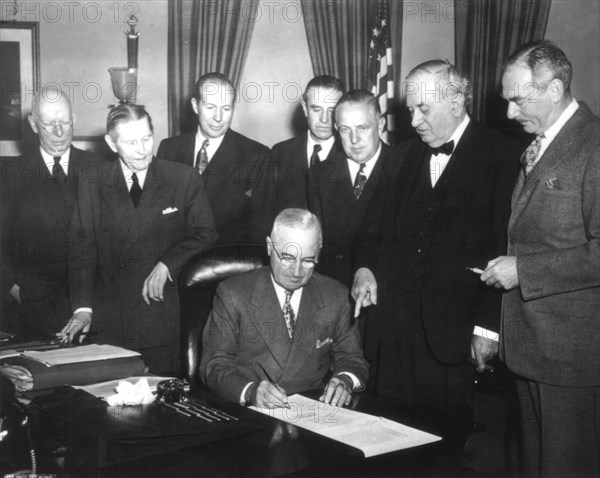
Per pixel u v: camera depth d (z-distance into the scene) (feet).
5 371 6.74
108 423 5.31
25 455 5.48
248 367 7.53
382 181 9.63
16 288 11.93
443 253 8.32
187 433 5.25
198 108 12.07
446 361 8.25
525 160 7.70
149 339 10.31
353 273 9.58
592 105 20.08
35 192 11.77
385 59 16.01
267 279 7.66
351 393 7.01
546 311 7.30
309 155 11.94
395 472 5.35
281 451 5.25
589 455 7.41
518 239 7.59
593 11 19.85
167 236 10.52
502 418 10.97
